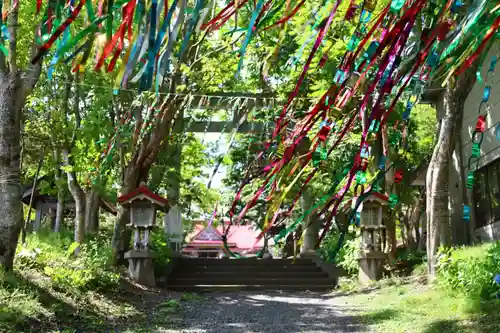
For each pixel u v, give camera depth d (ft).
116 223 48.75
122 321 26.94
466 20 3.64
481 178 42.22
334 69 27.27
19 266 28.66
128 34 3.34
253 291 48.70
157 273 51.31
